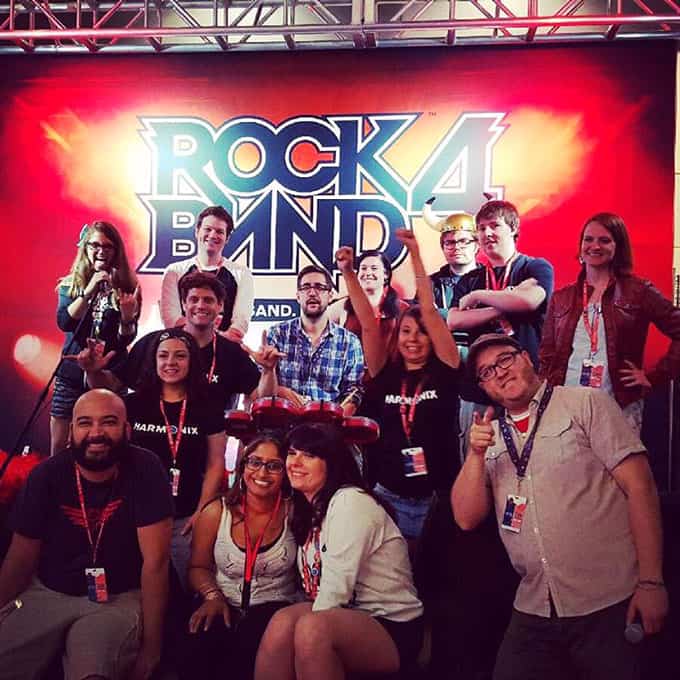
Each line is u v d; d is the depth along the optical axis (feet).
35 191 19.27
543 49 18.24
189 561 11.43
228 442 18.07
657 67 17.99
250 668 10.57
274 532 11.16
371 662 9.91
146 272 19.10
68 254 19.19
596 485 9.37
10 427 19.06
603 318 15.16
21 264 19.24
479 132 18.43
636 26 18.43
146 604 10.91
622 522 9.36
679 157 18.61
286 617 10.02
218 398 13.52
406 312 13.73
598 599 9.27
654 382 14.94
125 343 17.02
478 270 18.16
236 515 11.27
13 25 17.94
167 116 19.12
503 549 10.78
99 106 19.21
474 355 9.84
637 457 9.30
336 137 18.76
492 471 9.87
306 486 10.68
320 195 18.80
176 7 18.15
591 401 9.48
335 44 18.58
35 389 19.08
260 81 18.92
